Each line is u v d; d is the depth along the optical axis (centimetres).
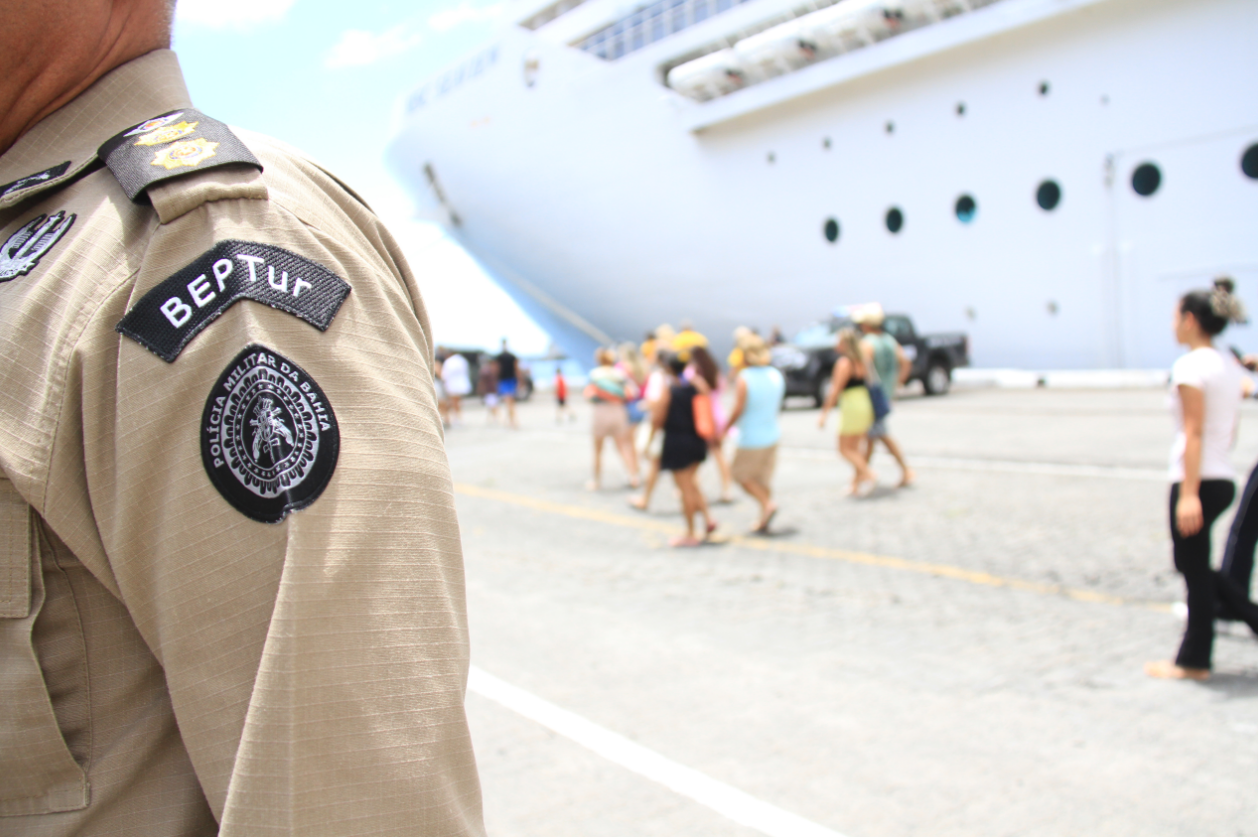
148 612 55
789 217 1898
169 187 57
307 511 51
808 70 1758
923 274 1766
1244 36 1433
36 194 64
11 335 57
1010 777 294
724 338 2091
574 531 795
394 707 50
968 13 1609
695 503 718
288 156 65
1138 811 269
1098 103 1559
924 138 1728
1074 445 1034
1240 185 1458
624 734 340
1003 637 443
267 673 49
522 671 415
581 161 2148
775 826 269
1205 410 368
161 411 53
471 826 53
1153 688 367
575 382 3472
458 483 1106
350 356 56
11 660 57
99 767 58
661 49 1977
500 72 2248
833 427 1406
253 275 55
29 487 54
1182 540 374
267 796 48
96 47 68
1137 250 1549
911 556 627
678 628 481
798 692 379
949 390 1797
